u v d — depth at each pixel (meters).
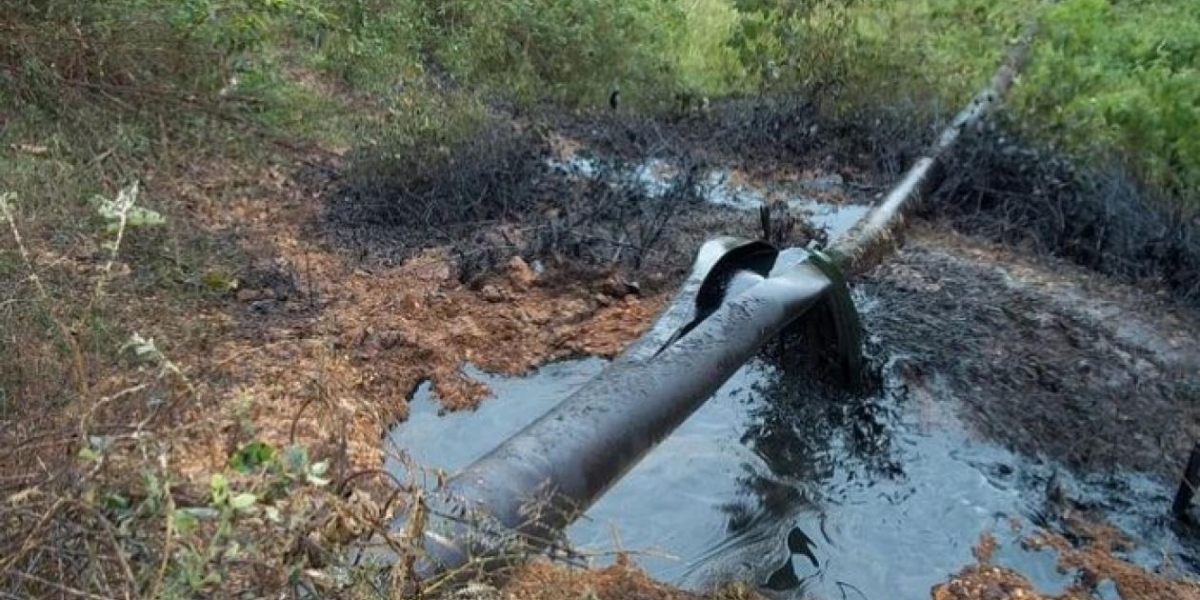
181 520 2.08
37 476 2.57
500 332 5.16
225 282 5.14
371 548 2.61
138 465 2.46
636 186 6.82
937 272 6.06
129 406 3.14
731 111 8.20
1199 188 7.02
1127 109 7.60
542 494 3.33
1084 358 5.35
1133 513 4.36
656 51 8.95
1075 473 4.58
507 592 3.52
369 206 6.15
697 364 4.12
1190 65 9.19
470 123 7.09
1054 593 3.93
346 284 5.41
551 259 5.76
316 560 2.33
